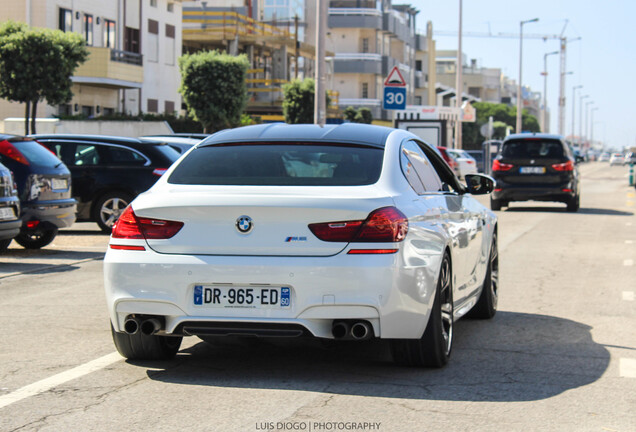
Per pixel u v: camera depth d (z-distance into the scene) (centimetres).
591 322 905
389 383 637
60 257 1416
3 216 1266
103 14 4650
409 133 772
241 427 530
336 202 605
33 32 3556
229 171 660
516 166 2659
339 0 9044
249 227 609
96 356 720
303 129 724
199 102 4772
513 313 959
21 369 676
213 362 703
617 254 1543
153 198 633
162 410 566
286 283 602
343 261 600
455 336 826
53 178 1450
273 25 7075
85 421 541
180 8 5528
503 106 14938
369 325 611
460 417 555
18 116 4238
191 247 617
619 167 10900
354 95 9062
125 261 627
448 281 706
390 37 9750
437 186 766
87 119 4106
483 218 883
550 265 1387
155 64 5222
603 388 634
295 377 654
